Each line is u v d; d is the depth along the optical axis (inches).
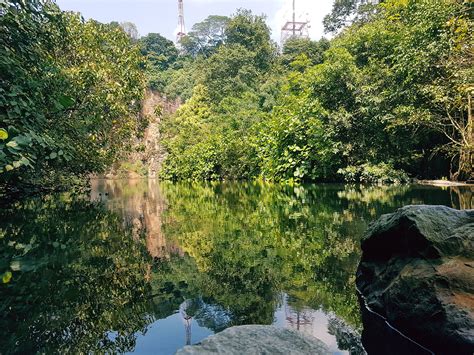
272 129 546.6
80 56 293.7
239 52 1077.8
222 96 1042.7
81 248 128.1
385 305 68.2
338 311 69.6
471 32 307.1
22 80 140.6
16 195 295.6
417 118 348.8
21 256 116.4
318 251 116.3
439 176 402.3
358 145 431.2
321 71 454.9
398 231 76.7
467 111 347.9
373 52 468.4
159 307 72.0
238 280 88.7
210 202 296.2
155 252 121.0
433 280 61.9
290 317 66.7
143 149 413.1
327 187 378.9
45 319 66.9
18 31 151.9
